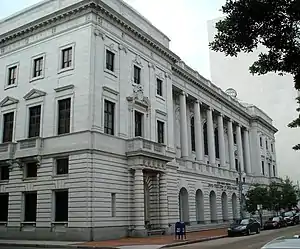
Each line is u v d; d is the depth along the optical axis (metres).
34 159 36.34
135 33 41.97
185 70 54.06
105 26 38.03
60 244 29.20
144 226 36.84
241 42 11.07
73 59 36.72
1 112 41.50
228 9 10.61
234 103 73.19
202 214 53.81
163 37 48.53
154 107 43.97
